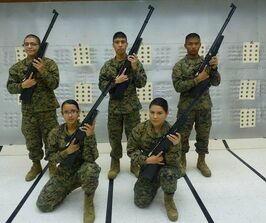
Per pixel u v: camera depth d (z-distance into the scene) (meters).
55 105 2.99
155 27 3.78
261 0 3.79
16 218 2.36
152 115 2.30
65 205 2.55
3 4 3.66
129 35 3.79
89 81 3.87
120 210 2.46
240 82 3.95
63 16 3.72
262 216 2.35
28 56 2.90
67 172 2.45
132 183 2.93
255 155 3.59
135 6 3.73
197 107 2.96
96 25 3.75
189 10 3.77
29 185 2.91
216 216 2.36
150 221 2.30
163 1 3.73
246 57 3.88
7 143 3.99
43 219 2.34
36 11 3.70
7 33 3.72
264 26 3.85
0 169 3.28
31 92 2.82
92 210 2.35
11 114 3.92
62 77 3.84
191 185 2.87
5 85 3.84
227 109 4.01
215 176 3.05
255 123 4.05
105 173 3.16
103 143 3.98
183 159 3.11
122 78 2.79
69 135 2.43
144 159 2.35
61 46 3.77
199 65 2.94
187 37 2.94
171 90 3.92
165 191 2.34
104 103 3.91
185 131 3.02
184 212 2.42
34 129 2.96
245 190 2.76
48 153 2.51
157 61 3.84
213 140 4.03
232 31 3.83
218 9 3.78
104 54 3.81
